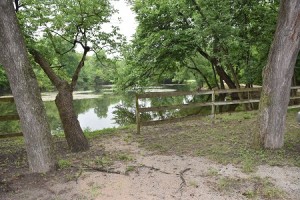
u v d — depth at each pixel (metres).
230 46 12.00
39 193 3.93
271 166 4.82
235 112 11.15
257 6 11.84
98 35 8.04
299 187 3.98
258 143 5.96
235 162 5.08
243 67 13.61
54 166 4.79
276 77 5.62
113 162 5.31
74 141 6.47
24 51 4.45
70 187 4.11
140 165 5.08
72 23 7.57
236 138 6.89
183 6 12.72
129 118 15.02
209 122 9.48
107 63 9.43
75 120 6.62
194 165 5.04
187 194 3.85
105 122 13.96
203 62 21.88
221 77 16.39
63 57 8.68
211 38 11.66
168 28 14.38
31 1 6.77
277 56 5.57
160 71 17.08
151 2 14.09
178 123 9.59
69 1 7.40
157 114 16.02
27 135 4.61
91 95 30.83
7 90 29.48
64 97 6.64
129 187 4.08
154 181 4.29
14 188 4.08
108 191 3.96
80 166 5.03
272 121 5.75
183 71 22.84
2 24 4.14
